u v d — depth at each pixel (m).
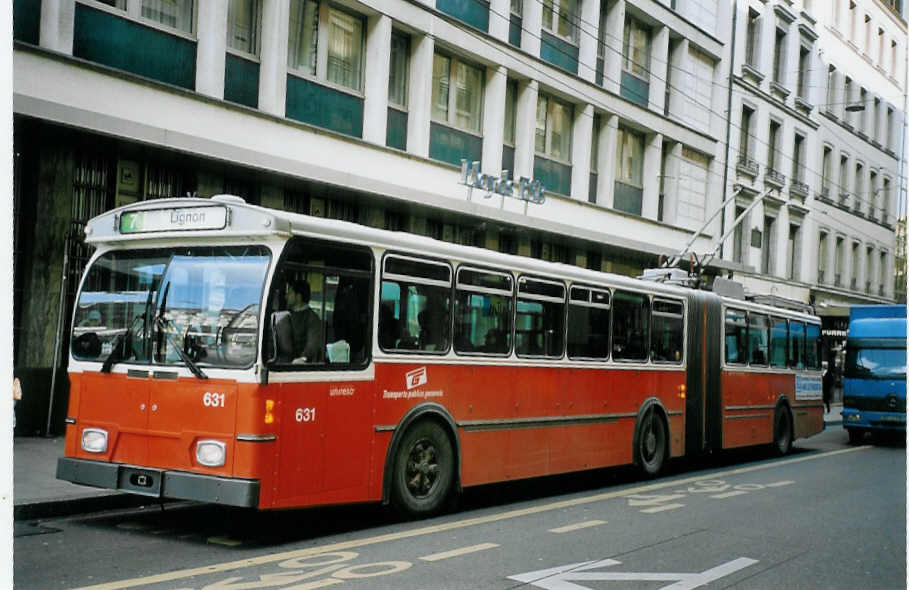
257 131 15.80
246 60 15.98
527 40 22.47
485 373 10.16
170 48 14.73
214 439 7.57
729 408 15.95
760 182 34.97
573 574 7.12
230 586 6.29
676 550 8.29
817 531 9.52
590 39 24.70
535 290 11.05
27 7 12.78
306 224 7.91
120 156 14.22
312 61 17.25
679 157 29.34
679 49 29.31
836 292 41.91
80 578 6.41
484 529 8.93
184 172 15.16
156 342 8.02
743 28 33.28
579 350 11.91
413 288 9.16
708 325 15.38
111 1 13.98
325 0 17.42
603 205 25.80
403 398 8.98
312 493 7.92
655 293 13.80
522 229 22.09
